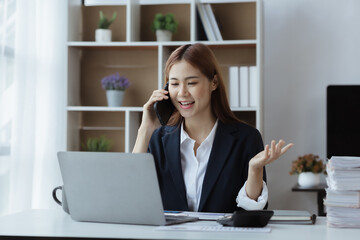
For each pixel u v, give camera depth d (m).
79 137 4.07
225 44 3.66
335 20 4.03
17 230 1.38
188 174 1.93
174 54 1.86
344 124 3.80
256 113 3.67
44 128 3.54
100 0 4.10
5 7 3.02
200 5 3.75
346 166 1.45
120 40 4.10
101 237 1.27
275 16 4.09
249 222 1.41
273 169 4.08
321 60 4.04
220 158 1.88
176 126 1.99
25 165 3.21
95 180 1.49
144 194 1.44
